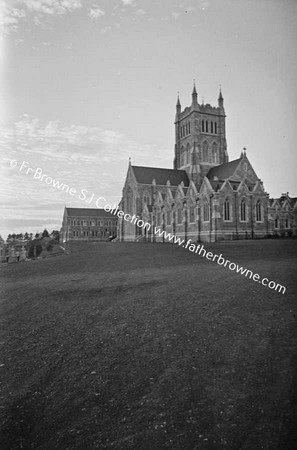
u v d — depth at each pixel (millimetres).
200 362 10312
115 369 10148
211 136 94438
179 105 101125
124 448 7688
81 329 13008
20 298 17625
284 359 10211
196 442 7746
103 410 8703
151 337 12078
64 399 9094
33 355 10961
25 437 8148
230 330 12367
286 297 16219
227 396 8898
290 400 8617
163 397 8984
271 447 7547
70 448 7781
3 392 9359
